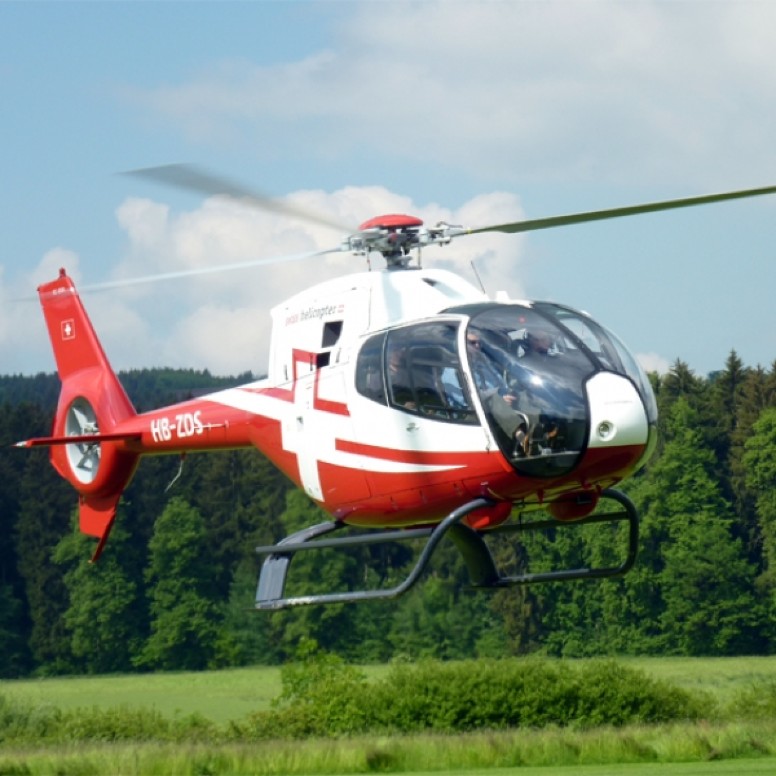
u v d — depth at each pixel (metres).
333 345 51.81
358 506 50.66
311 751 84.81
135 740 111.38
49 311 72.62
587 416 44.34
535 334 45.94
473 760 84.38
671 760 83.25
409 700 109.25
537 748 85.19
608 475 45.66
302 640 121.50
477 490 46.56
